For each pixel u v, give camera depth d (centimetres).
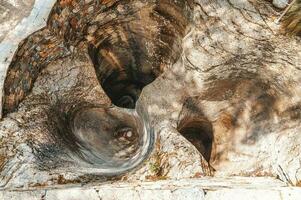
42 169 401
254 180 406
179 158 416
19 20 423
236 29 409
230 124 536
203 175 405
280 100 460
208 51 438
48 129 447
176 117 471
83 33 484
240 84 489
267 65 436
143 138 498
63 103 496
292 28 377
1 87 419
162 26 510
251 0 387
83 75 504
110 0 463
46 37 435
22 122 442
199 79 470
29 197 371
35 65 460
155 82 489
